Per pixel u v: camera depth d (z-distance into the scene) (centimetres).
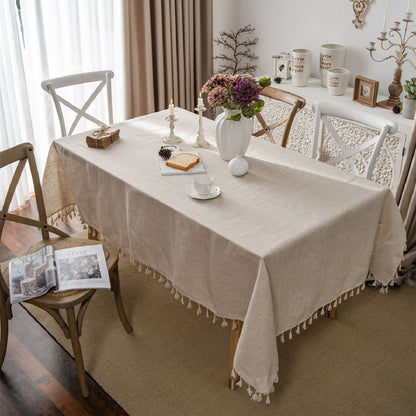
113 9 338
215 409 190
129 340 223
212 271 181
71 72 332
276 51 369
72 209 263
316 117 248
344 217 184
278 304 174
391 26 295
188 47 377
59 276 190
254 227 175
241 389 198
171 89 376
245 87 196
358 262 204
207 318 236
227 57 404
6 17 291
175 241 193
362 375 205
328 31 329
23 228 305
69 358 214
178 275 198
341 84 308
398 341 223
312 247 176
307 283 182
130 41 351
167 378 204
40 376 205
